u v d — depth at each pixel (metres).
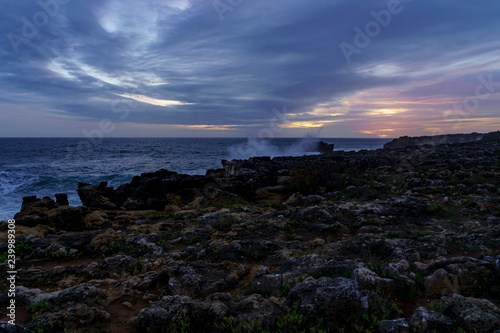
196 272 6.77
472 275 4.94
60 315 4.82
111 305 5.57
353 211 11.35
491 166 20.14
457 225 9.70
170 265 7.15
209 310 4.64
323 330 3.97
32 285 6.68
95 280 6.64
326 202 14.03
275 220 11.16
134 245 9.17
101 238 9.62
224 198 17.53
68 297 5.48
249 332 4.03
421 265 5.91
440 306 4.09
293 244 8.60
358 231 9.54
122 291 6.10
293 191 19.42
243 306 4.78
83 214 12.49
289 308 4.60
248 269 7.15
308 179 19.83
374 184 18.20
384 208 11.66
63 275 7.06
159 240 9.74
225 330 4.22
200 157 68.88
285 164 27.11
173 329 4.36
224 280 6.30
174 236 10.23
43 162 57.03
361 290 4.76
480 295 4.65
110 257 7.92
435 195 14.38
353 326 4.02
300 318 4.18
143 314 4.74
